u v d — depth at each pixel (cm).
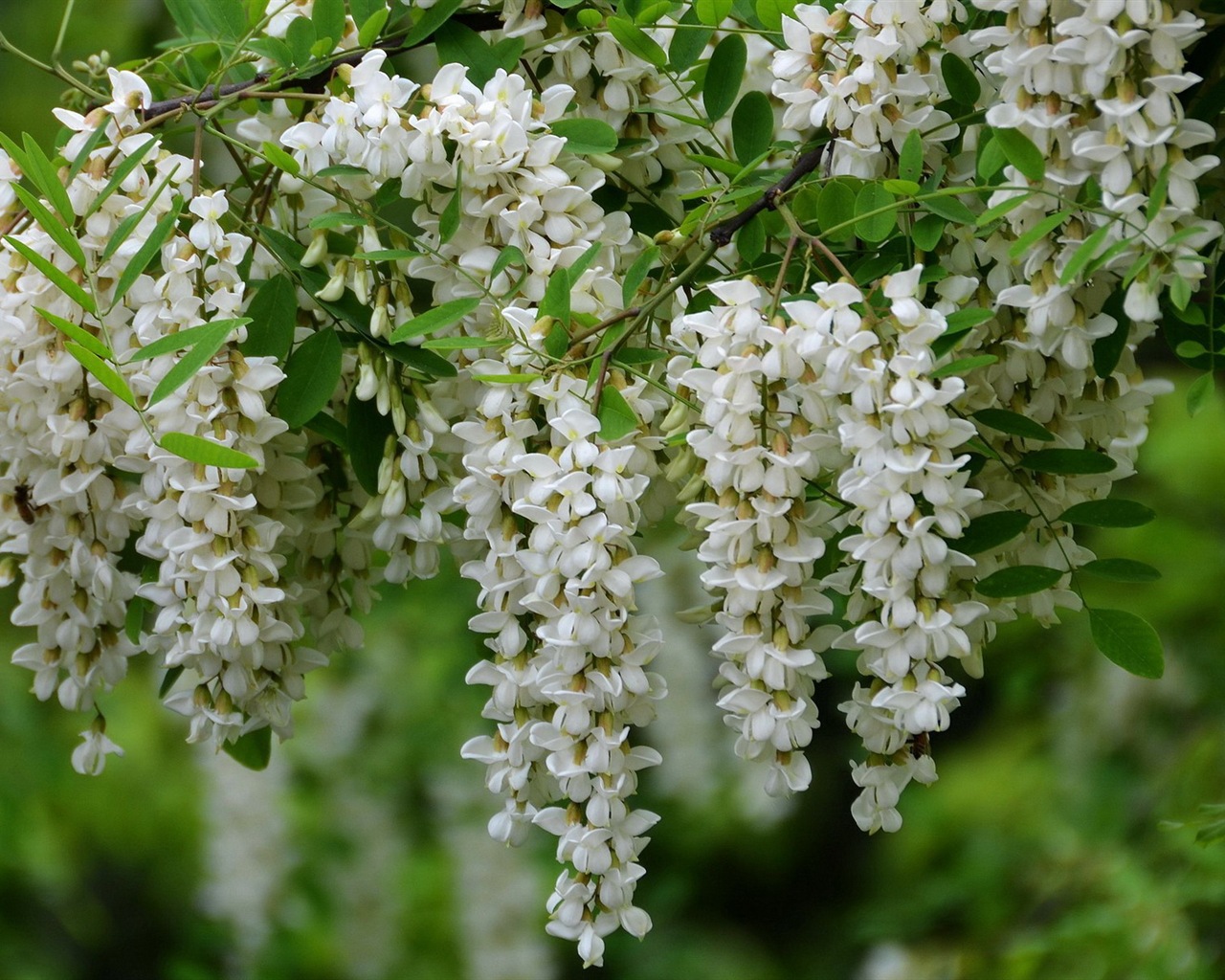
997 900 267
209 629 188
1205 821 204
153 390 186
